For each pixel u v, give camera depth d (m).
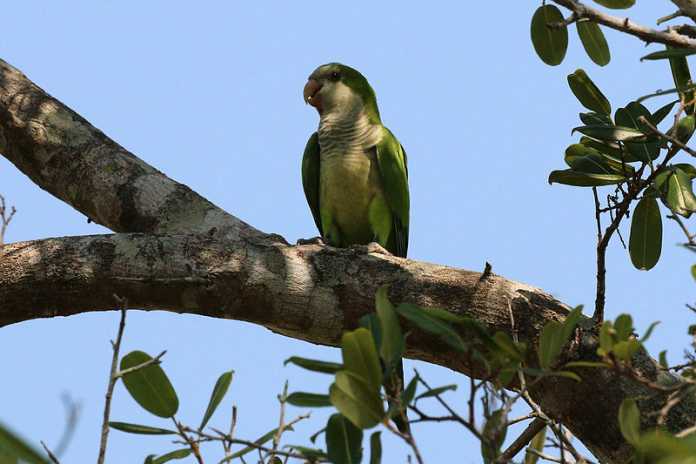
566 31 9.43
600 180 9.17
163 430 6.43
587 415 8.01
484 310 8.24
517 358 6.20
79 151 10.02
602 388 7.93
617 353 6.22
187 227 9.37
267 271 8.44
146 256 8.35
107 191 9.77
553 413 8.16
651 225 9.20
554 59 9.59
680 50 7.88
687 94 8.80
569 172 9.22
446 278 8.39
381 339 6.44
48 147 10.07
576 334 8.06
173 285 8.32
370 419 5.86
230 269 8.39
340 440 6.20
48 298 8.30
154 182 9.74
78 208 10.05
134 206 9.63
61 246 8.38
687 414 7.63
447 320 6.45
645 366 7.88
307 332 8.55
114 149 10.05
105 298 8.34
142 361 6.76
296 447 6.21
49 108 10.27
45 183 10.14
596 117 9.18
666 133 8.35
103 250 8.36
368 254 8.65
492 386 6.74
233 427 6.52
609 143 9.11
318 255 8.61
